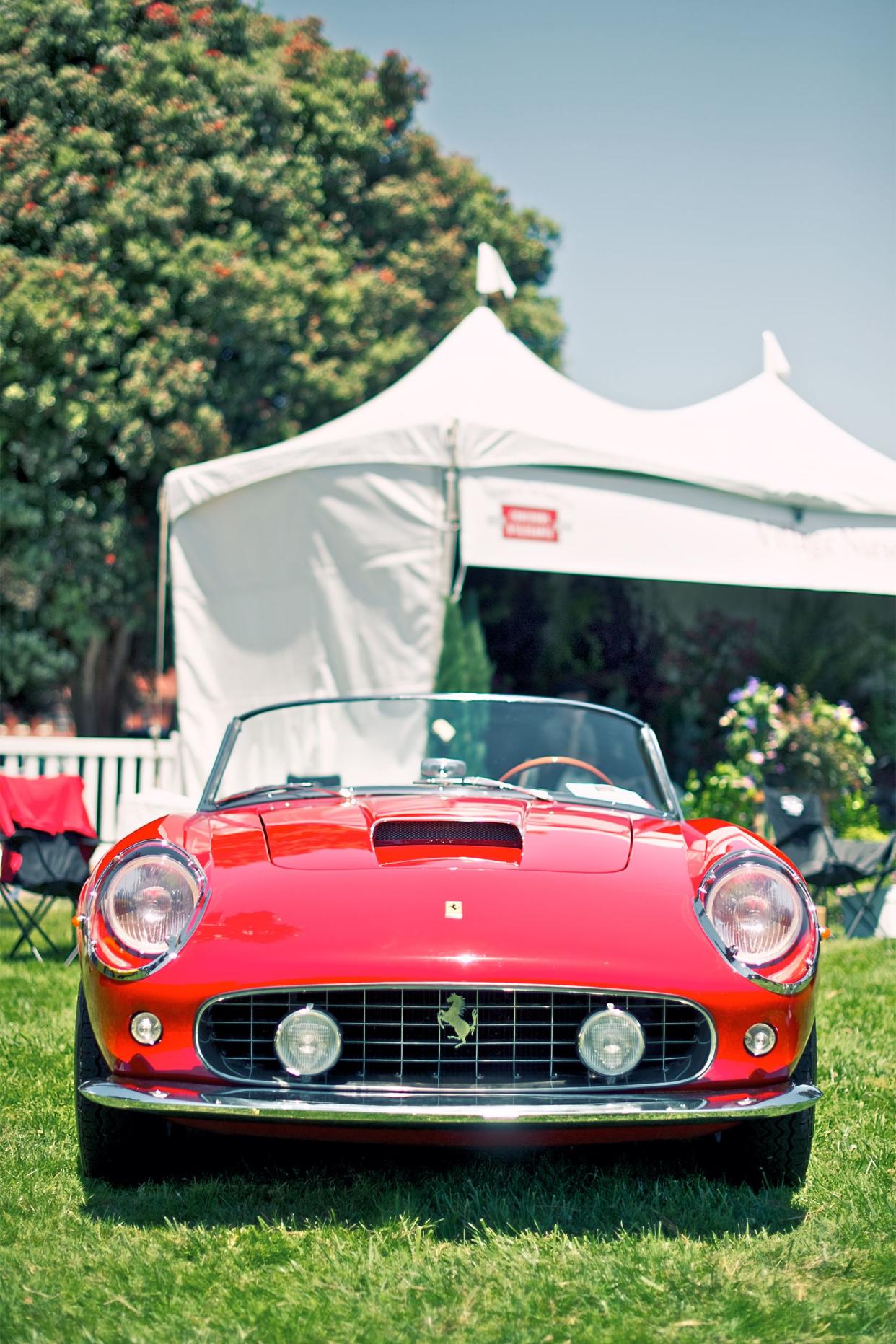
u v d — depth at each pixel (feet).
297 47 67.56
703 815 32.99
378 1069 11.33
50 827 25.21
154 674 68.74
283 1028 11.16
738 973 11.50
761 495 30.40
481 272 38.22
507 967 11.16
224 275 57.06
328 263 63.72
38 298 52.54
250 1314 9.65
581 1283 10.20
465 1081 11.26
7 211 54.70
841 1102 15.58
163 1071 11.27
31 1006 20.68
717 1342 9.20
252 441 64.64
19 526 56.85
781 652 42.06
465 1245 11.09
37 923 25.88
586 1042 11.19
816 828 28.40
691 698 42.04
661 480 29.60
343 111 67.05
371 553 28.81
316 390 64.13
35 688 65.62
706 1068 11.37
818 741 33.22
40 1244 11.09
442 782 15.93
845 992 22.49
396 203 70.03
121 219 55.67
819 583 31.42
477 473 27.84
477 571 41.37
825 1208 11.99
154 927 11.62
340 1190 12.51
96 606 61.11
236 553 32.32
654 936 11.67
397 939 11.35
